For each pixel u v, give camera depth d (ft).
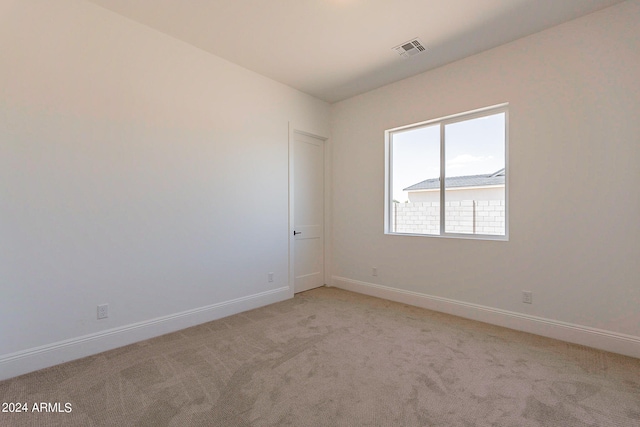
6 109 6.45
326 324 9.59
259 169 11.46
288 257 12.54
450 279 10.69
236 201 10.73
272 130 11.90
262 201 11.56
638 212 7.36
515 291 9.25
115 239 8.00
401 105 11.95
